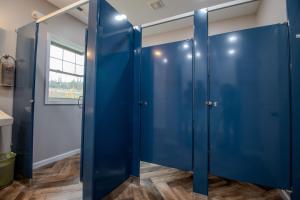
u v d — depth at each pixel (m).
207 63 1.79
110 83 1.73
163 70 2.07
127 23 2.05
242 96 1.64
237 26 3.16
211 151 1.79
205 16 1.80
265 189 1.99
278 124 1.50
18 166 2.23
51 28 2.83
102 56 1.59
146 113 2.16
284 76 1.48
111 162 1.77
